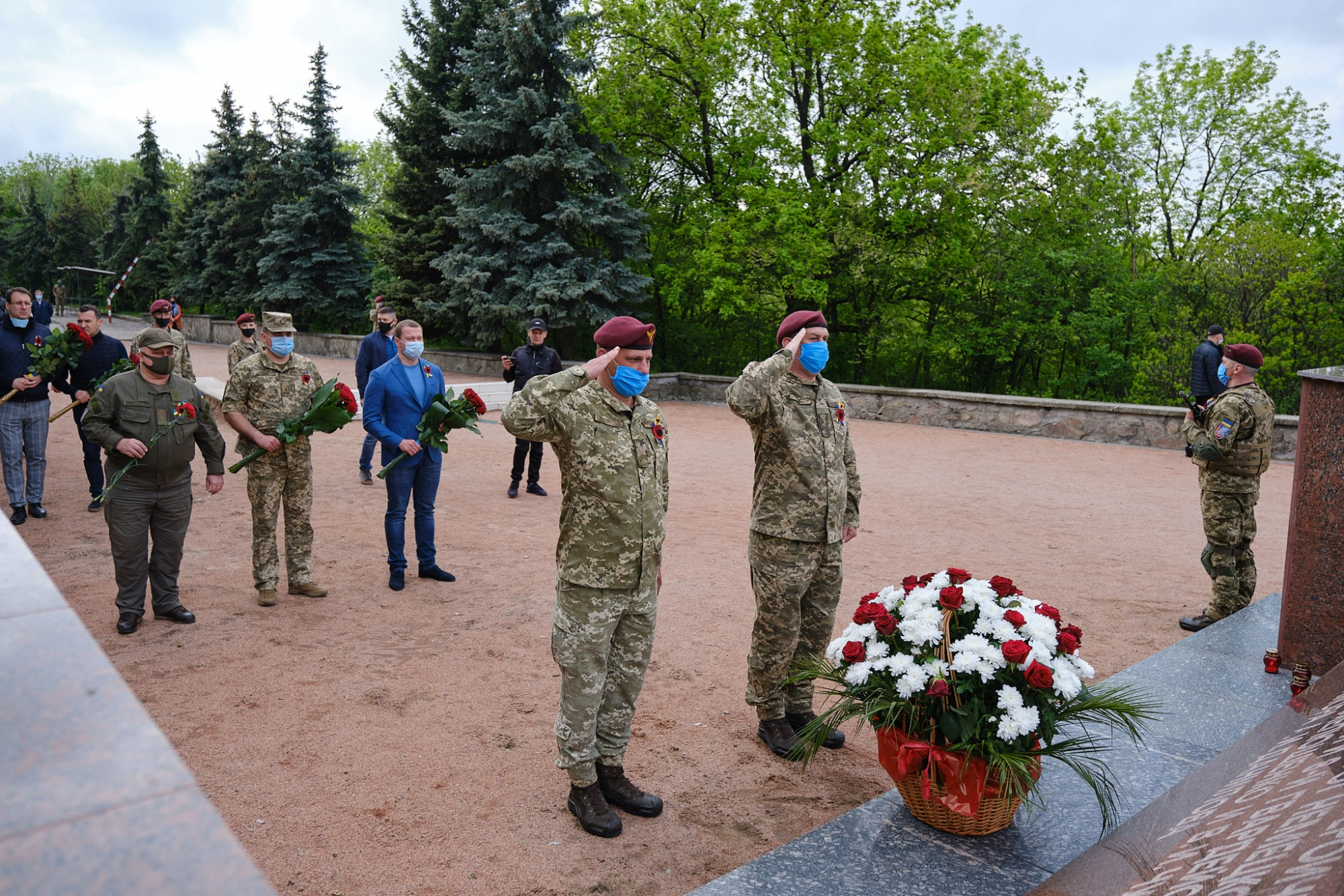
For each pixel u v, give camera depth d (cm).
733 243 1981
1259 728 300
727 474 1173
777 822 361
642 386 353
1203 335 1780
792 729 431
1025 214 2161
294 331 604
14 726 124
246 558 717
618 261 2203
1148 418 1455
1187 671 489
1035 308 2080
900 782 334
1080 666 331
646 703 471
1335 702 304
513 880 314
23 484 799
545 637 562
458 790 375
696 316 2425
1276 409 1656
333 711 446
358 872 314
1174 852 210
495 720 443
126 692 135
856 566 744
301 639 546
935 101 1853
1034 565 759
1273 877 170
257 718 435
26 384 757
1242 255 1761
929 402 1697
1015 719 304
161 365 541
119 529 535
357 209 4103
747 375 399
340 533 816
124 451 513
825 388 423
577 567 345
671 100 2128
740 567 735
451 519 884
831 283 2130
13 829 104
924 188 1914
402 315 2491
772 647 416
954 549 808
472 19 2455
